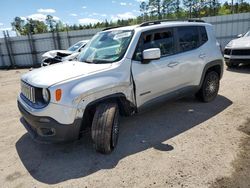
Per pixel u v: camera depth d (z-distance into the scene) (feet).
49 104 9.73
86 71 10.84
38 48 68.95
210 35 16.71
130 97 11.96
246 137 11.80
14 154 11.71
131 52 12.00
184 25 15.07
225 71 29.12
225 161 9.86
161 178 9.06
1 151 12.10
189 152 10.75
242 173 9.03
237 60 28.14
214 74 17.25
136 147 11.53
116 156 10.81
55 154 11.42
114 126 10.95
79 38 64.59
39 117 9.97
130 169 9.77
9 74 50.67
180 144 11.54
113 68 11.27
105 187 8.79
